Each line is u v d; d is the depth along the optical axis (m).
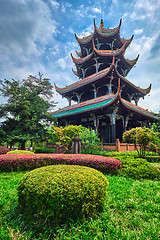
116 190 4.65
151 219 3.10
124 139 10.74
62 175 3.25
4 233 2.55
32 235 2.58
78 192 2.82
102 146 13.88
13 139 16.91
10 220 3.03
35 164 7.60
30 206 2.89
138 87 24.52
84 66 26.86
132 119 23.06
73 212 2.92
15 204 3.56
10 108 16.56
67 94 27.55
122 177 6.49
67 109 24.45
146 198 4.13
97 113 17.45
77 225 2.68
